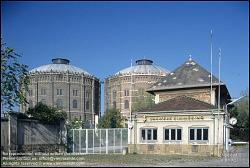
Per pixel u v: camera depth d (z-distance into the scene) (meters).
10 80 34.41
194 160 26.66
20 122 33.06
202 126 32.72
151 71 106.88
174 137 33.84
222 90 40.16
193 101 35.47
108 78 113.88
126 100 106.69
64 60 116.50
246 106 32.41
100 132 39.47
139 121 35.50
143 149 34.97
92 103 112.06
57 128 38.06
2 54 33.88
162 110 34.69
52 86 105.81
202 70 40.88
